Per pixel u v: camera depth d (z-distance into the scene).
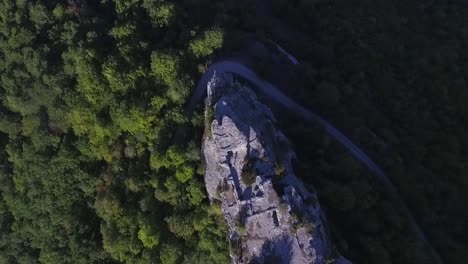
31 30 106.69
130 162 88.94
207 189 79.62
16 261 105.06
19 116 107.31
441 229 94.62
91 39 95.75
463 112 106.56
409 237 86.44
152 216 82.88
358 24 114.44
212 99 82.50
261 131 79.06
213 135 78.00
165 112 86.31
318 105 95.94
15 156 103.81
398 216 88.06
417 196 94.69
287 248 74.00
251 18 103.44
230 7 103.12
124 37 94.25
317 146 88.94
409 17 122.44
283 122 92.81
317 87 95.56
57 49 103.56
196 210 80.50
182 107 86.44
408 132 102.75
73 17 106.00
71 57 97.88
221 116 78.31
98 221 95.69
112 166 91.00
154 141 86.00
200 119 84.00
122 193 88.19
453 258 91.50
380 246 80.88
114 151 89.94
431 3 126.06
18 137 106.38
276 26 110.62
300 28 111.88
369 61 108.50
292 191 74.94
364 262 79.00
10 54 107.75
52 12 106.50
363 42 110.75
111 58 90.88
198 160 81.06
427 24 122.12
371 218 84.19
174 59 86.62
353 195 81.31
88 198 95.56
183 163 81.06
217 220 78.81
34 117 101.62
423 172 97.75
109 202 86.00
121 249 85.19
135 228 84.88
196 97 88.75
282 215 74.00
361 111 100.81
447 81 110.12
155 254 82.00
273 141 80.06
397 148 100.00
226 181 76.94
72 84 98.25
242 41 96.31
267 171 76.12
